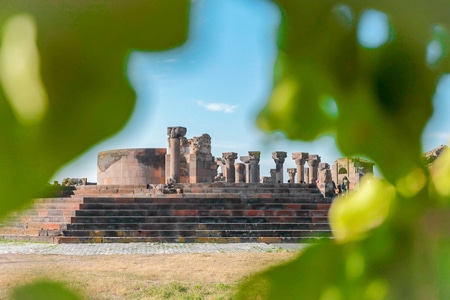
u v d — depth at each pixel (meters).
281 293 0.71
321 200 42.34
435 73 0.67
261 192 46.25
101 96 0.45
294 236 35.16
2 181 0.43
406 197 0.74
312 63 0.64
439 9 0.57
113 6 0.45
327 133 0.66
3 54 0.44
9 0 0.44
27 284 0.52
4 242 33.12
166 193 45.50
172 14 0.47
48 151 0.44
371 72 0.67
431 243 0.73
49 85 0.44
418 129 0.70
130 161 54.66
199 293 15.66
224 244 32.91
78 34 0.45
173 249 29.75
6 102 0.43
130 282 17.50
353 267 0.75
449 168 0.71
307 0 0.61
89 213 36.34
